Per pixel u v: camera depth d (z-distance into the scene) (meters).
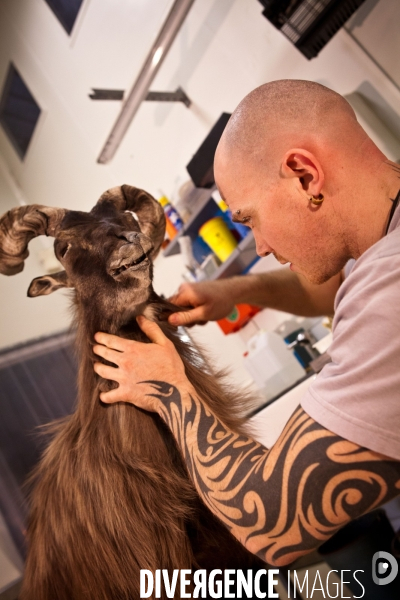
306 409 0.82
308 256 0.96
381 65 1.82
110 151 2.46
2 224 1.28
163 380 1.07
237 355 2.84
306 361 2.22
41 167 3.79
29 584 1.19
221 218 2.34
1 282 3.29
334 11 1.67
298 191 0.89
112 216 1.33
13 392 2.40
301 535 0.79
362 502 0.75
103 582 1.08
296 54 2.02
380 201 0.88
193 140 2.61
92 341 1.23
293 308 1.63
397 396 0.72
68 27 3.08
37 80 3.48
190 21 2.37
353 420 0.74
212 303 1.42
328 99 0.90
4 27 3.57
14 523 2.07
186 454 0.97
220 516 0.89
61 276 1.38
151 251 1.31
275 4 1.71
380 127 1.89
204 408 1.02
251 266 2.53
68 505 1.14
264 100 0.91
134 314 1.26
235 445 0.93
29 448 2.32
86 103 3.12
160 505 1.09
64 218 1.32
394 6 1.68
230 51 2.26
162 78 2.63
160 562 1.06
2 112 3.94
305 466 0.77
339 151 0.88
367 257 0.84
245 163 0.92
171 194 2.86
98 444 1.15
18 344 2.52
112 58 2.81
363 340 0.77
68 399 2.53
